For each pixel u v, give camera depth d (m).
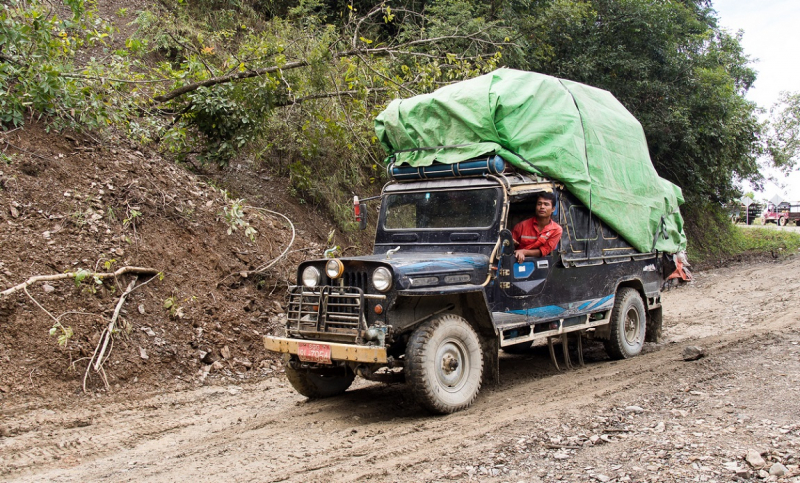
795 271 18.36
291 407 6.59
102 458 5.11
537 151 7.12
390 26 16.19
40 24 8.96
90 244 8.02
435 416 6.06
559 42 17.92
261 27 15.25
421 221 7.34
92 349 6.96
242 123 10.73
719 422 5.27
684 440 4.87
